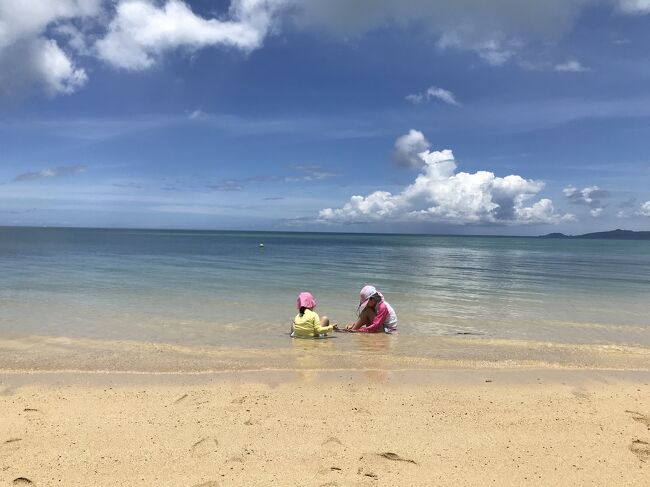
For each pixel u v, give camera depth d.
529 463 4.79
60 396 6.36
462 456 4.89
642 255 59.41
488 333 11.26
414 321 12.70
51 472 4.39
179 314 12.73
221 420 5.62
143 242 77.50
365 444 5.09
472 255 55.47
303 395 6.55
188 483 4.24
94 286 18.12
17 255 37.16
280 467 4.54
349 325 11.52
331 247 74.88
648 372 8.06
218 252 48.84
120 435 5.18
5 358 8.16
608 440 5.36
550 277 26.58
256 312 13.26
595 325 12.45
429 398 6.57
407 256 50.19
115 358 8.27
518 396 6.75
